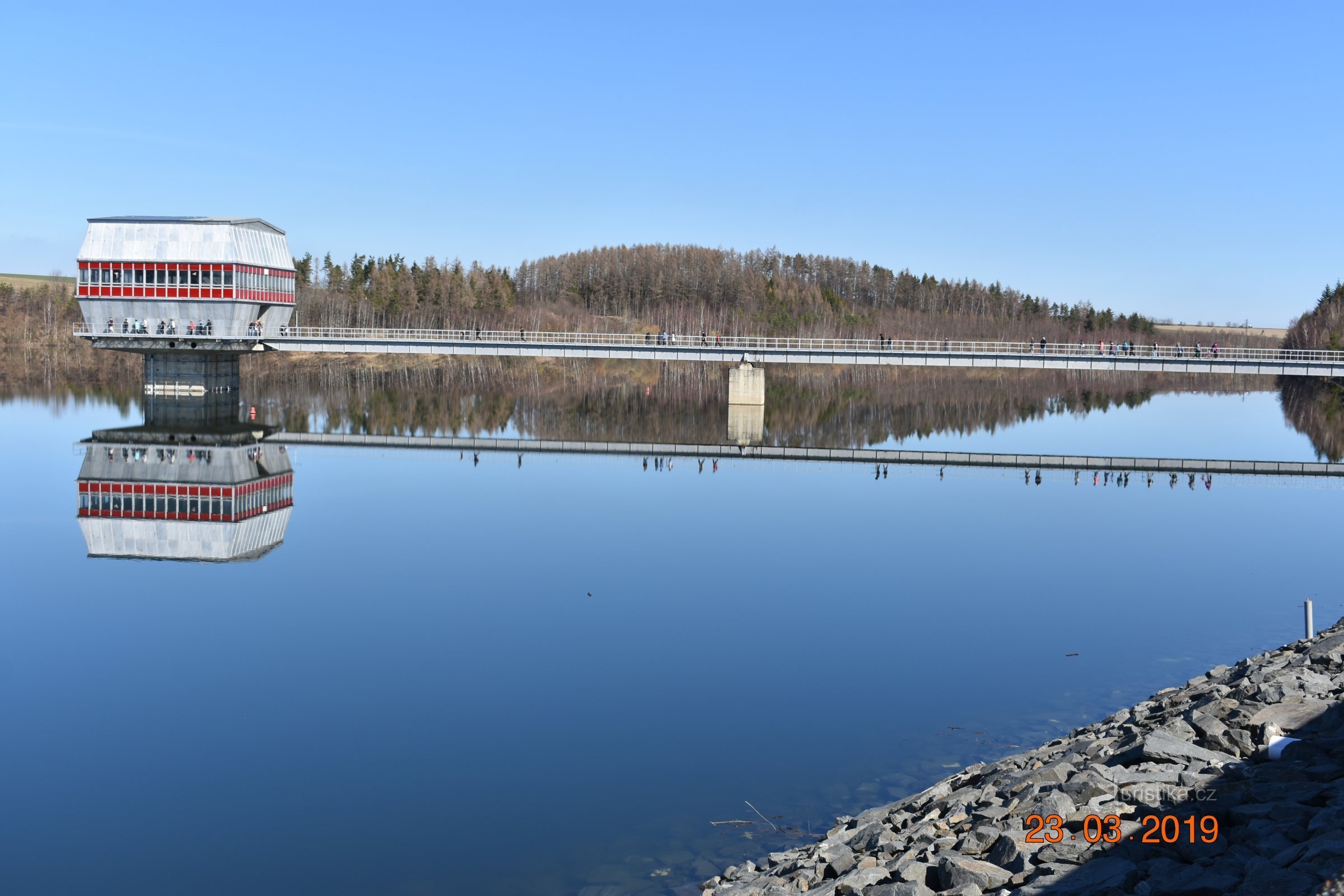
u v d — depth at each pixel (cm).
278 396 11600
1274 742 1574
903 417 10894
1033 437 8919
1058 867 1270
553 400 12019
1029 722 2234
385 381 13750
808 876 1447
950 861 1317
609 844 1723
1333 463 7094
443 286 17975
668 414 10544
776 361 8688
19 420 8438
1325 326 17238
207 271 8419
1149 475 6406
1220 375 19288
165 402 9069
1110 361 8250
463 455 7006
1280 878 1119
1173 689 2272
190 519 4831
